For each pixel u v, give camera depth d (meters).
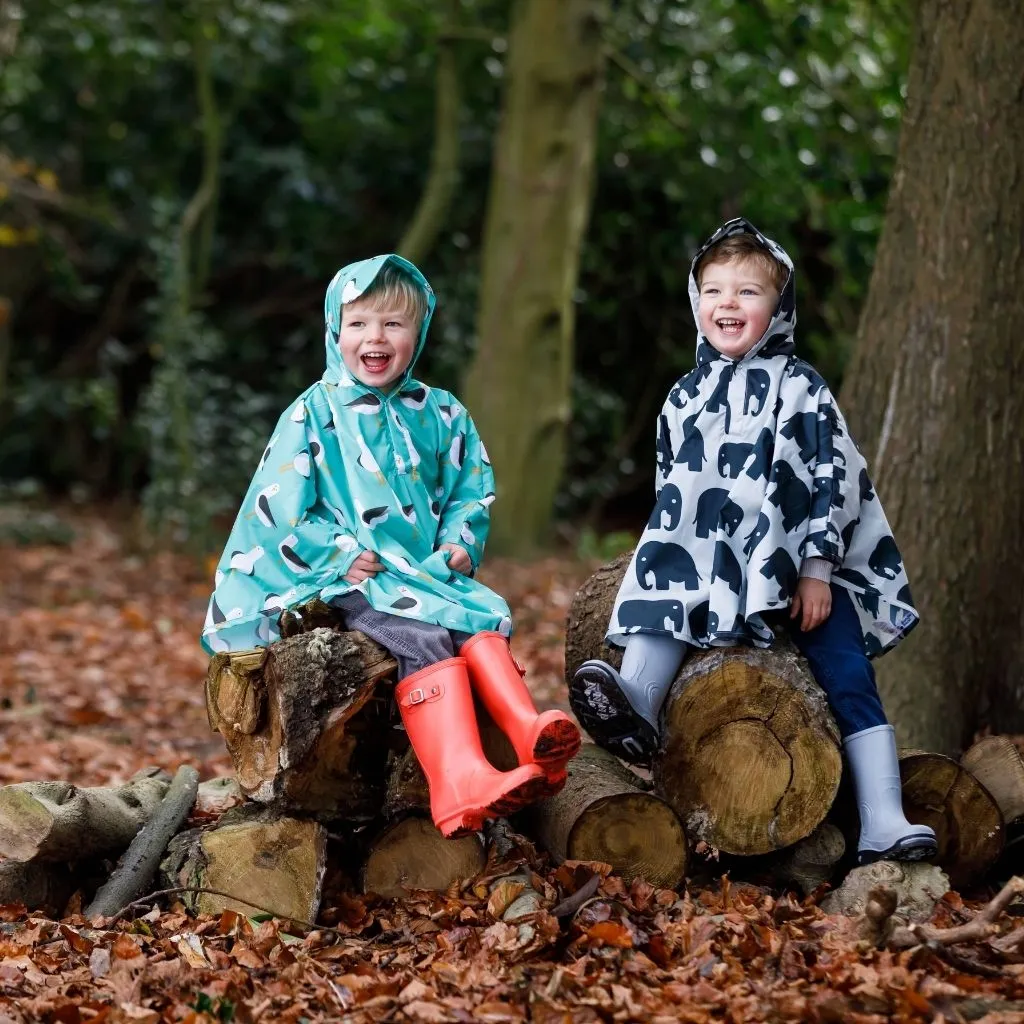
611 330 15.55
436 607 3.70
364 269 3.88
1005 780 4.15
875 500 3.90
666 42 12.85
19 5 14.18
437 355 15.02
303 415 3.88
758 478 3.78
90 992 3.40
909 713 5.25
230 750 3.82
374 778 4.02
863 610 3.90
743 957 3.45
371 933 3.81
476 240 15.20
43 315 17.48
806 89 11.30
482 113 14.95
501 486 12.20
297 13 15.27
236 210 16.52
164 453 13.39
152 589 11.45
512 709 3.57
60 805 3.90
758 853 3.81
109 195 16.73
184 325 13.73
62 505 16.66
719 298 3.87
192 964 3.50
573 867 3.75
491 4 14.02
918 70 5.45
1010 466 5.33
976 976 3.33
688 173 13.41
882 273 5.49
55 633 9.55
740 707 3.79
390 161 15.50
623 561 4.29
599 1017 3.15
